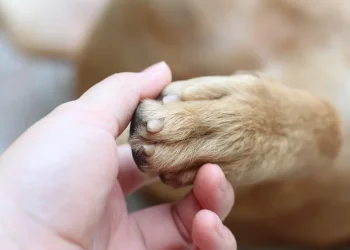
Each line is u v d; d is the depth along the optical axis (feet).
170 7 1.08
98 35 1.20
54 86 1.79
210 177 0.75
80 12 1.69
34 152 0.65
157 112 0.73
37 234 0.63
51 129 0.67
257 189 1.15
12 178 0.63
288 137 0.91
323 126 1.00
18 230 0.62
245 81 0.86
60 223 0.64
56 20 1.68
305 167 1.00
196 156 0.75
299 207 1.21
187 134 0.74
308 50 1.16
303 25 1.14
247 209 1.21
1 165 0.64
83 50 1.27
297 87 1.15
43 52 1.68
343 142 1.10
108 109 0.71
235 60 1.13
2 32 1.85
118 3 1.13
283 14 1.13
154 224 0.86
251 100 0.84
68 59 1.71
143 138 0.72
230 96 0.83
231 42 1.12
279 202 1.18
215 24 1.10
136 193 1.49
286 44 1.15
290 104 0.92
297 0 1.13
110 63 1.19
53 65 1.82
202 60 1.13
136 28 1.12
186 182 0.77
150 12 1.09
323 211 1.23
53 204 0.63
